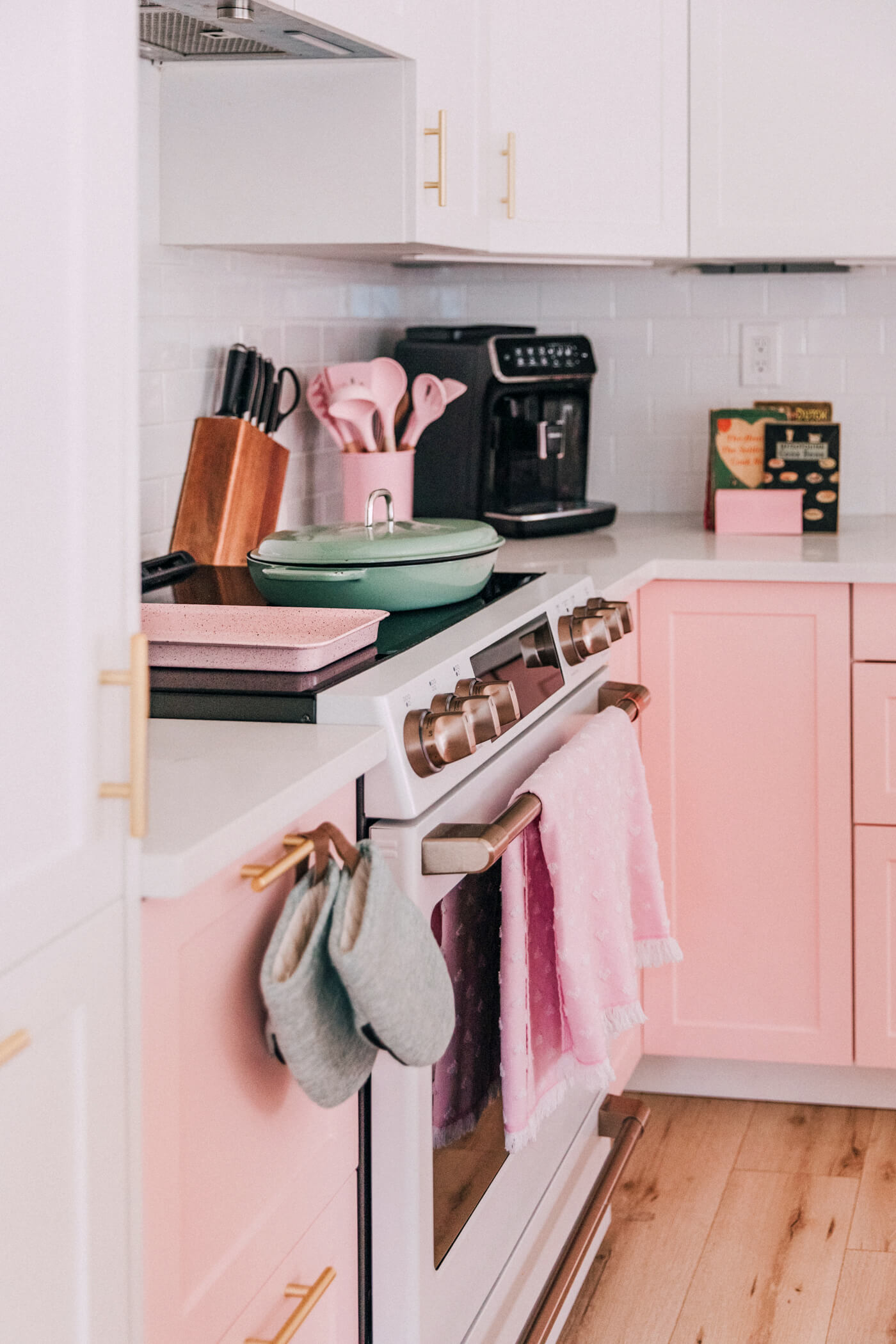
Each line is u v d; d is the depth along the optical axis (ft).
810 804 8.50
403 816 4.53
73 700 2.90
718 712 8.55
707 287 10.50
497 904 5.52
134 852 3.15
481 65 7.94
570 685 6.47
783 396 10.50
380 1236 4.64
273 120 7.13
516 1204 5.78
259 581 6.09
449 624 5.78
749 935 8.68
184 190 7.26
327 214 7.14
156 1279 3.37
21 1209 2.77
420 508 9.48
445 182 7.20
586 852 5.56
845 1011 8.59
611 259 9.23
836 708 8.38
